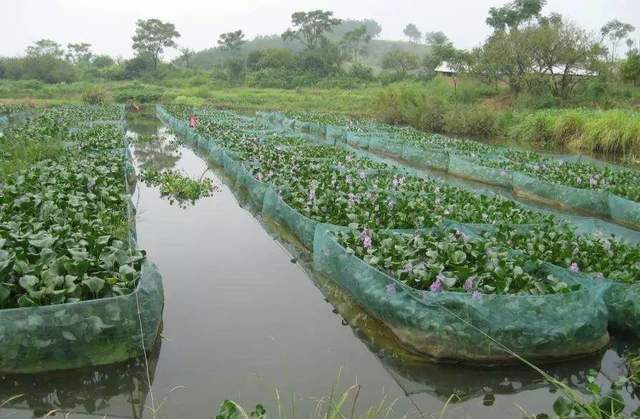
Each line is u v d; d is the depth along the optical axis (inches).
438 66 2178.9
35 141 775.7
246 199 630.5
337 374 272.1
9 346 247.0
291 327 320.2
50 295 263.9
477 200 519.5
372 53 5787.4
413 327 280.7
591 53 1630.2
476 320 268.2
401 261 327.0
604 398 203.0
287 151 813.9
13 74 2792.8
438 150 927.0
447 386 265.3
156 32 3255.4
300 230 448.8
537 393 261.9
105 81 2987.2
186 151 1029.2
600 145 1074.1
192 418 236.4
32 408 245.3
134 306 262.5
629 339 301.1
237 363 279.6
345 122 1478.8
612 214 568.1
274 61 3073.3
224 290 371.2
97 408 247.9
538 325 269.6
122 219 442.9
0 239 310.0
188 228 515.2
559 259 348.5
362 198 485.4
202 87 2637.8
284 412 239.8
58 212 394.9
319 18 3447.3
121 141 877.8
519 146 1223.5
